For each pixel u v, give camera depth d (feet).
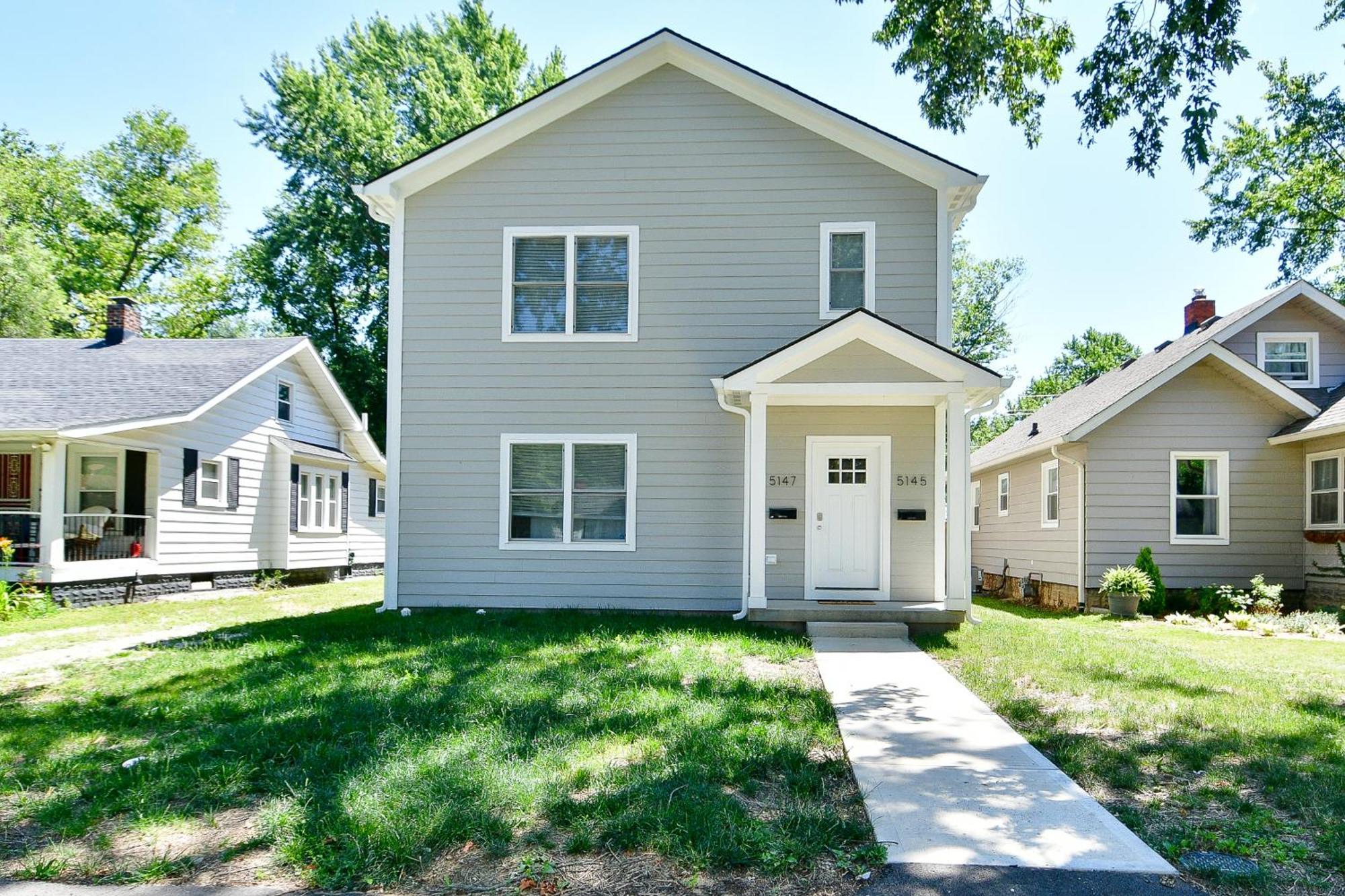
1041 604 55.88
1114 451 47.93
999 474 67.87
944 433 36.86
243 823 12.76
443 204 38.78
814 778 14.52
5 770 14.96
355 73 112.78
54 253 109.70
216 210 122.11
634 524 37.32
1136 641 32.27
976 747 16.90
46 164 110.52
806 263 37.55
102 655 27.61
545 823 12.53
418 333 38.45
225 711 18.75
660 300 37.91
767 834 11.95
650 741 16.42
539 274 38.50
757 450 33.47
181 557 51.60
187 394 51.26
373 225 104.37
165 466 50.14
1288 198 63.41
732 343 37.58
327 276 105.81
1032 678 23.80
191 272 120.98
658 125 38.34
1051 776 15.12
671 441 37.55
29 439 43.21
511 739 16.30
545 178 38.58
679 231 38.01
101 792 13.82
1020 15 27.20
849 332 32.89
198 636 30.96
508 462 37.91
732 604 36.83
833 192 37.63
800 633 32.22
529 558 37.63
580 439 37.73
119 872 11.09
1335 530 43.27
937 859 11.58
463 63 108.47
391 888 10.67
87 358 58.03
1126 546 47.52
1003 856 11.68
